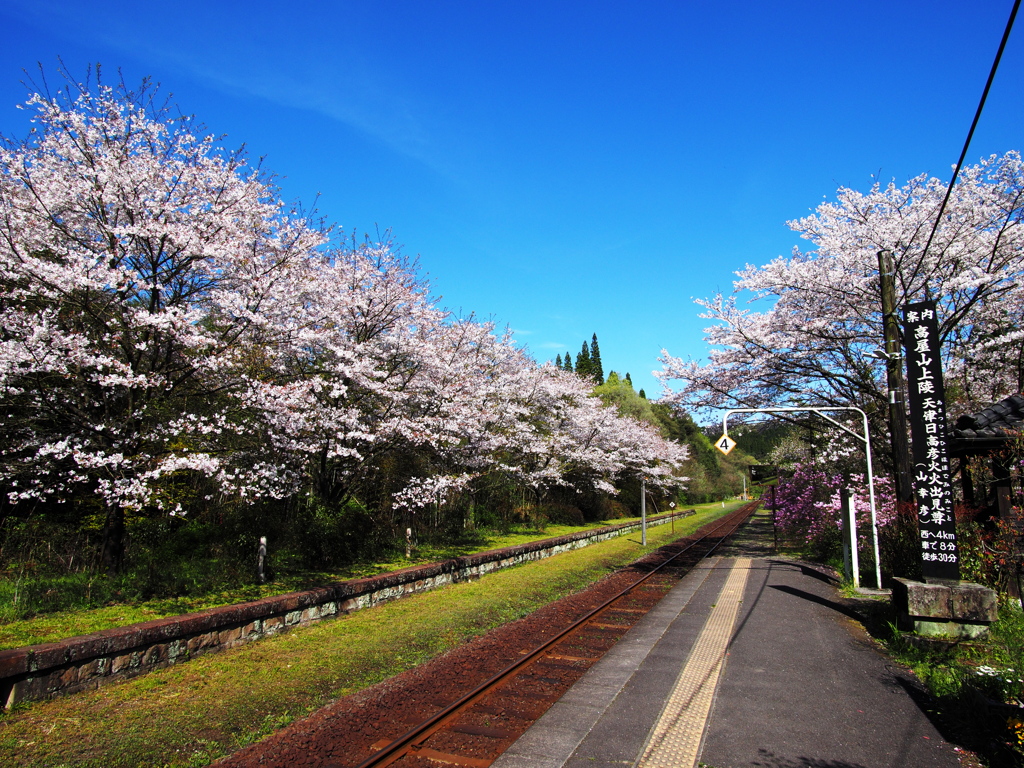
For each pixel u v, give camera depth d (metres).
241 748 5.62
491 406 20.75
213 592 10.21
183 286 11.27
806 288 15.49
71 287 9.09
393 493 16.20
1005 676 5.97
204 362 10.50
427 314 16.41
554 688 7.24
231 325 11.15
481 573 15.86
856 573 13.06
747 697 6.59
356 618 10.62
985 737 5.42
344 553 13.89
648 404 49.06
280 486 11.98
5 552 10.06
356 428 13.52
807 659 8.05
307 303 14.05
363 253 16.00
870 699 6.50
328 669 7.85
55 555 10.36
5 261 8.90
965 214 14.38
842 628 9.82
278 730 6.04
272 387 11.07
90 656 6.81
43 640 7.31
